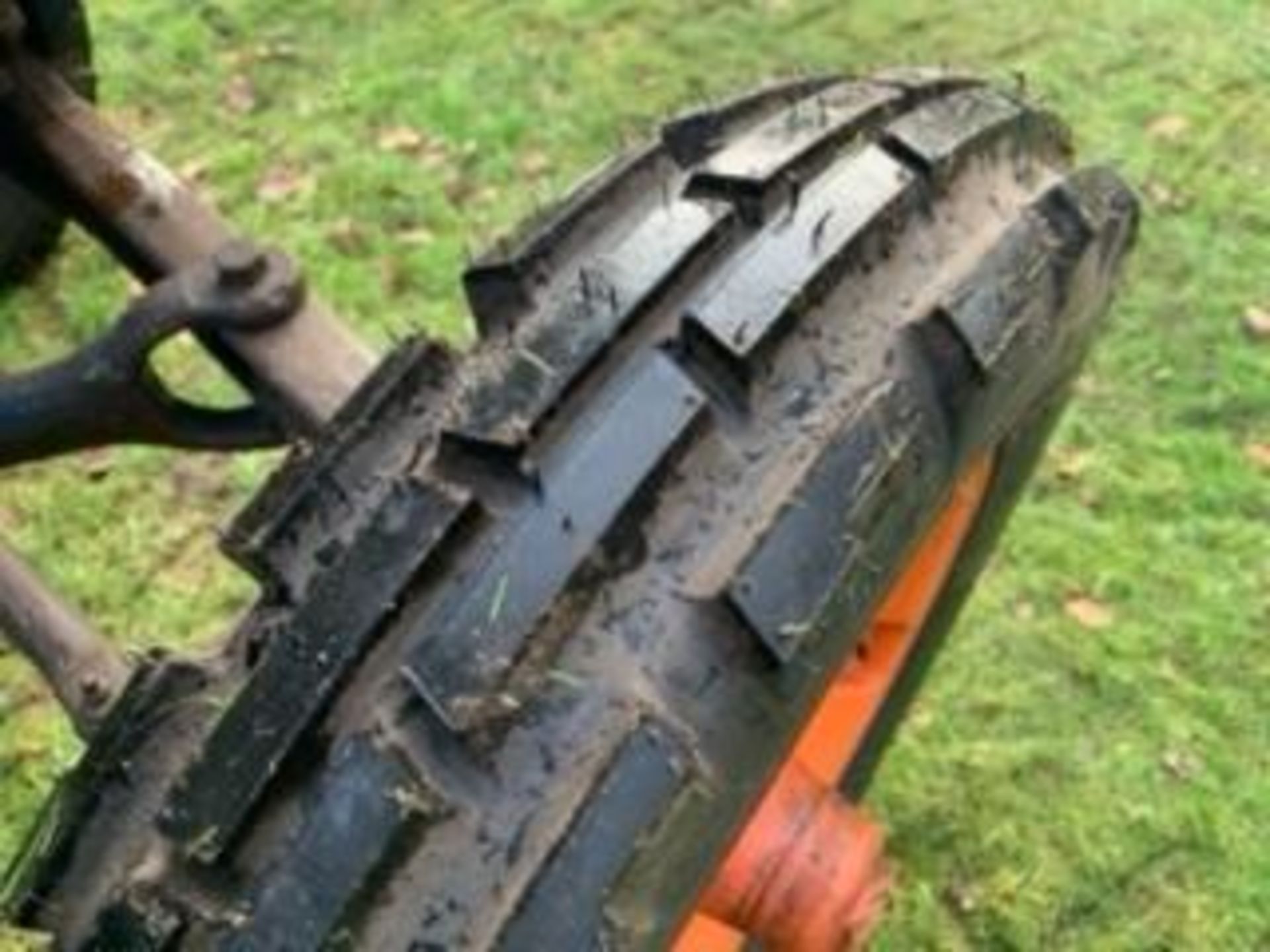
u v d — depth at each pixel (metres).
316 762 0.40
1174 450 0.96
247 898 0.39
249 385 0.55
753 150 0.47
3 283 1.04
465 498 0.41
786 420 0.43
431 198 1.10
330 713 0.40
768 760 0.43
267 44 1.21
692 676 0.41
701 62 1.19
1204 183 1.10
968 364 0.46
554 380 0.42
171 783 0.42
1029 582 0.89
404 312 1.03
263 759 0.40
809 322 0.44
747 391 0.43
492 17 1.22
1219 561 0.90
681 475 0.42
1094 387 0.98
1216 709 0.84
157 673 0.45
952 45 1.19
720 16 1.22
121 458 0.96
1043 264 0.49
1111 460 0.95
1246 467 0.95
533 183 1.11
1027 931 0.76
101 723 0.47
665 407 0.42
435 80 1.18
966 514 0.62
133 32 1.21
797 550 0.42
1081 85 1.16
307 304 0.55
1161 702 0.84
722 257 0.45
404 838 0.39
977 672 0.85
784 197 0.46
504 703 0.39
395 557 0.41
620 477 0.41
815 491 0.43
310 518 0.44
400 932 0.39
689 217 0.45
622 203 0.47
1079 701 0.84
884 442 0.44
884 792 0.81
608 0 1.23
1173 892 0.77
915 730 0.83
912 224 0.47
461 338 0.86
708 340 0.43
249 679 0.41
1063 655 0.86
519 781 0.39
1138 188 1.09
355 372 0.54
